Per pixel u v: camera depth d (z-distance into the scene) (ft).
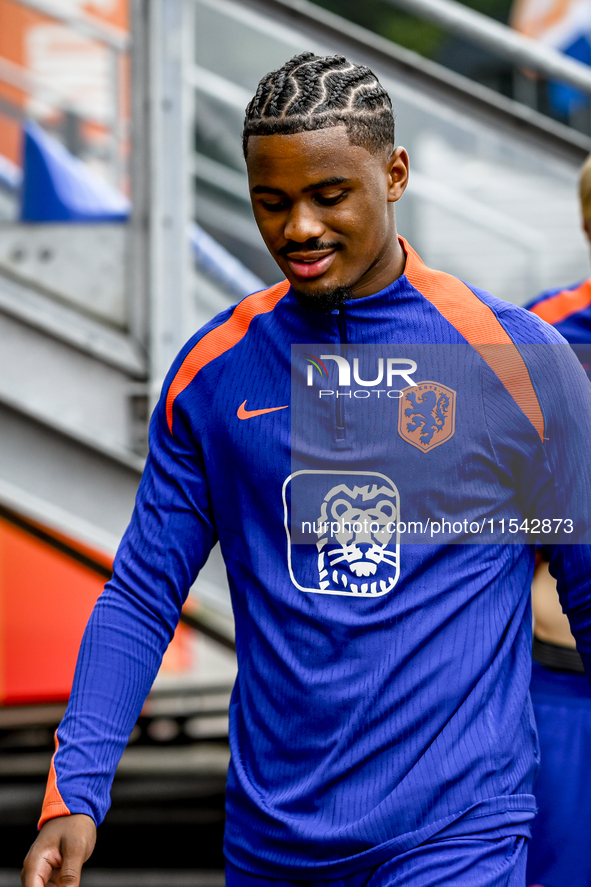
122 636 9.33
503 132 23.85
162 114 19.67
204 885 21.83
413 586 8.83
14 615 36.47
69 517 20.24
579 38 50.60
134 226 19.97
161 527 9.61
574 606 9.59
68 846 8.46
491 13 80.43
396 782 8.57
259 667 9.14
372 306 9.05
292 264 8.70
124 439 20.02
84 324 19.90
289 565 9.05
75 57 40.96
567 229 28.14
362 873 8.60
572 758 12.87
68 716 9.12
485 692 8.79
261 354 9.38
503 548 9.13
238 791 9.16
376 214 8.61
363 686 8.64
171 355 19.93
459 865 8.38
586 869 12.83
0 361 19.83
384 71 23.31
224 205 26.45
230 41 23.88
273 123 8.28
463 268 28.45
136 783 29.73
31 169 21.81
